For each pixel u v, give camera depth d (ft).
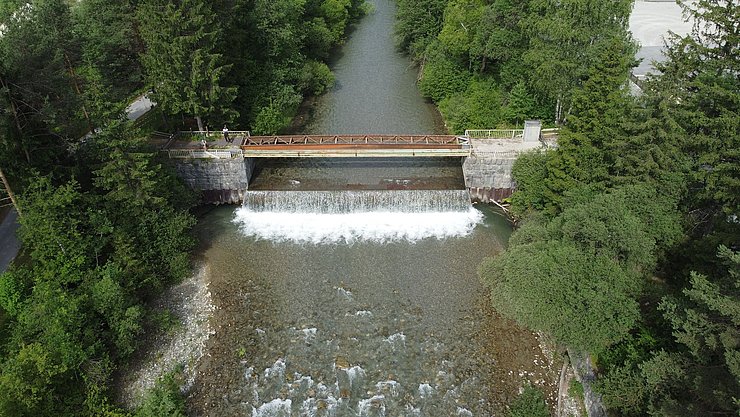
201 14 175.32
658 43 289.94
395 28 319.68
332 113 256.73
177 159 189.06
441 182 199.41
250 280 160.56
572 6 170.19
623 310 108.47
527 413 116.67
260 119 217.36
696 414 83.87
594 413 113.50
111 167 143.43
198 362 133.90
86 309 124.98
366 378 129.90
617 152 139.03
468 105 230.68
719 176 123.75
